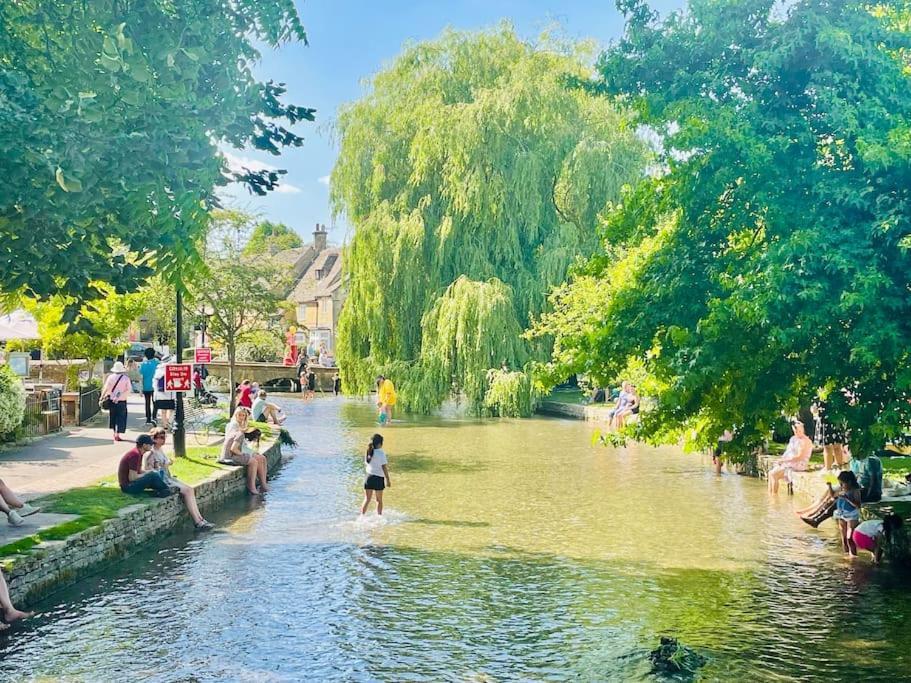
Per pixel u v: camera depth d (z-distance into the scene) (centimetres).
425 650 1013
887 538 1414
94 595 1205
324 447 2878
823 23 1058
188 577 1301
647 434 1223
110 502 1510
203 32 912
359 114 3956
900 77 1071
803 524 1689
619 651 1012
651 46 1198
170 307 3875
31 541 1224
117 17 854
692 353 1077
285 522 1694
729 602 1199
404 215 3803
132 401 3906
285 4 993
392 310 3853
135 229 881
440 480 2208
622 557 1440
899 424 1062
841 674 946
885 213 988
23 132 751
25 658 974
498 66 3962
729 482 2184
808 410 2334
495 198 3750
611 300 1252
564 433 3291
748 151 1035
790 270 994
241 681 919
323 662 973
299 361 5909
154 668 949
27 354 2973
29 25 952
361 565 1379
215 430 2716
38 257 855
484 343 3641
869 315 969
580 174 3644
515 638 1055
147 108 821
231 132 977
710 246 1186
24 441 2317
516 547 1503
